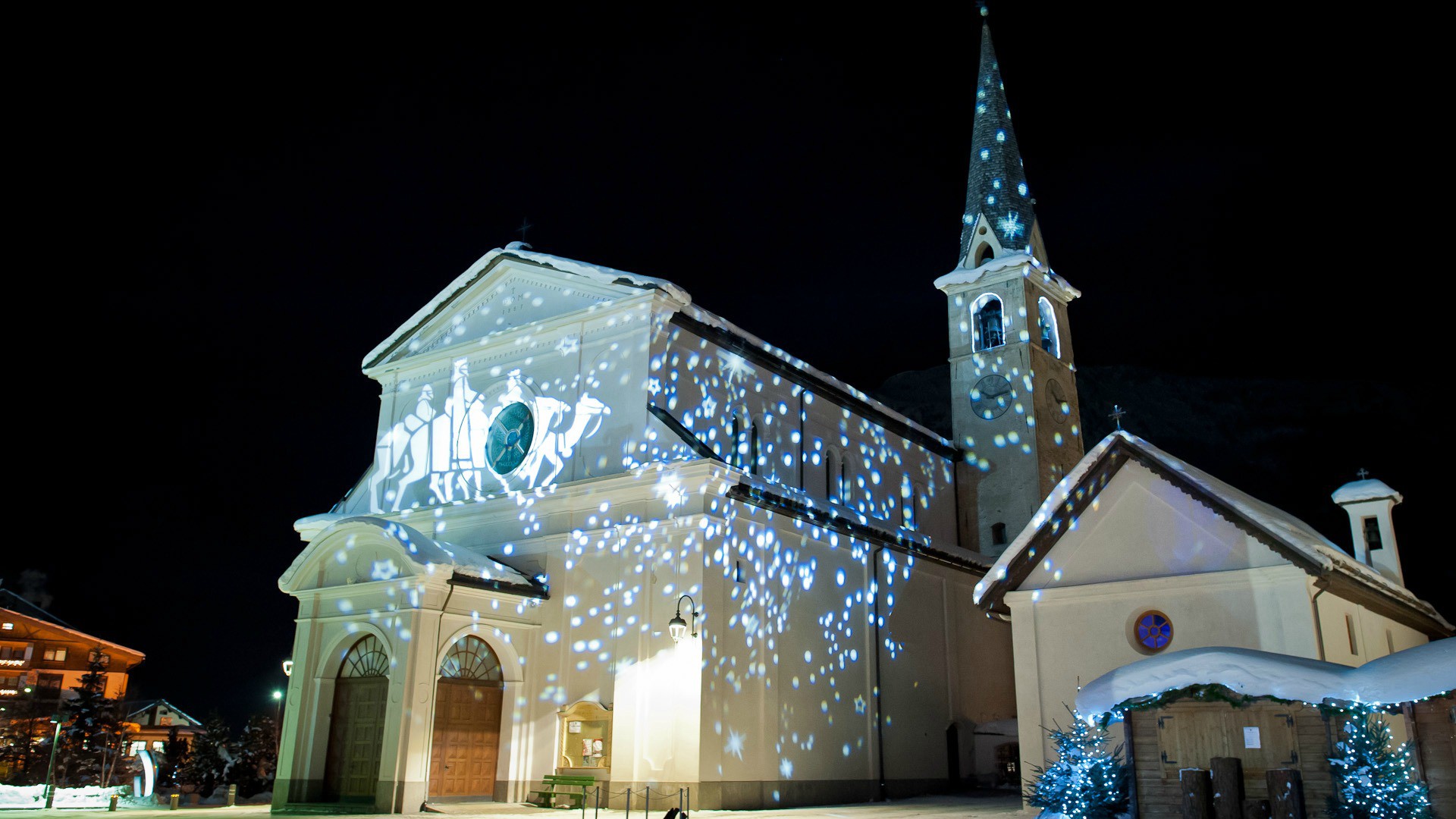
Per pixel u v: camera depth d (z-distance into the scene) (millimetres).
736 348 26703
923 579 30203
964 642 31312
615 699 22047
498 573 22953
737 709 22078
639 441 23672
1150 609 17859
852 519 27156
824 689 24969
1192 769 12445
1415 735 12055
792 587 24703
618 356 24812
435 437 27891
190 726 52781
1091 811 13656
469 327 28375
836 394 30531
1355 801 11812
